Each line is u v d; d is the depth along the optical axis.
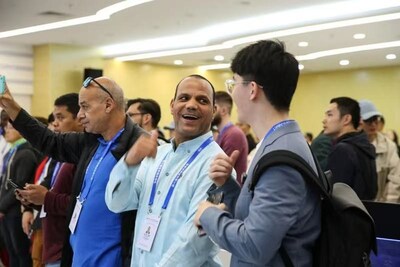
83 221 1.96
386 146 3.89
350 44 10.48
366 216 1.21
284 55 1.28
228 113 3.93
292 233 1.20
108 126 2.06
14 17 8.94
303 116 16.05
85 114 2.05
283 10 8.07
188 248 1.56
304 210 1.19
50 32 10.45
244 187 1.29
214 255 1.68
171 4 7.77
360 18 8.02
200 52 12.04
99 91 2.04
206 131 1.79
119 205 1.80
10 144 3.98
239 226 1.18
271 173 1.16
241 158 3.41
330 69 14.98
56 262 2.37
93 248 1.92
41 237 2.96
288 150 1.20
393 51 11.34
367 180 2.73
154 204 1.74
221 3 7.65
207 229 1.26
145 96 14.21
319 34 9.42
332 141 3.30
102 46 12.64
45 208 2.27
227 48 11.35
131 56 12.88
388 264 1.74
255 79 1.28
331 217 1.22
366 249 1.21
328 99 15.47
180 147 1.78
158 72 14.53
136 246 1.76
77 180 2.09
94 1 7.70
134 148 1.75
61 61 12.23
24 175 3.62
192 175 1.68
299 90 16.16
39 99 12.30
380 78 14.29
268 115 1.29
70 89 12.40
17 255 3.79
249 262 1.24
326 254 1.20
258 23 9.12
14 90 12.12
